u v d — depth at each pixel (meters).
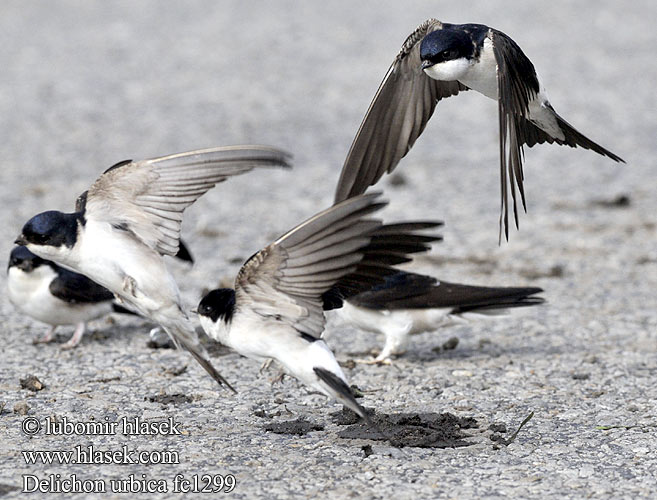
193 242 19.50
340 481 8.99
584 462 9.55
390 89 10.69
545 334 14.48
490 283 17.00
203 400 11.46
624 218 21.30
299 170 25.28
